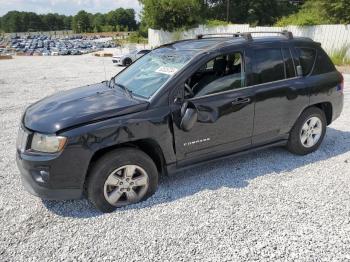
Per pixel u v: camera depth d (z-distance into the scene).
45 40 73.75
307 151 4.87
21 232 3.13
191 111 3.40
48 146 3.12
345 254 2.79
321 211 3.41
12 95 9.84
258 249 2.86
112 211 3.45
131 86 4.01
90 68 17.86
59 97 4.01
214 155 4.02
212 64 3.87
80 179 3.21
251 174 4.27
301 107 4.59
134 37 39.88
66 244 2.96
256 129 4.25
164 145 3.57
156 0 25.23
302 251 2.83
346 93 9.29
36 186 3.18
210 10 43.66
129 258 2.77
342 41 17.78
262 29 21.66
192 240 2.98
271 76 4.30
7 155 5.09
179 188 3.92
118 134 3.28
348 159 4.73
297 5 47.97
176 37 25.47
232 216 3.34
